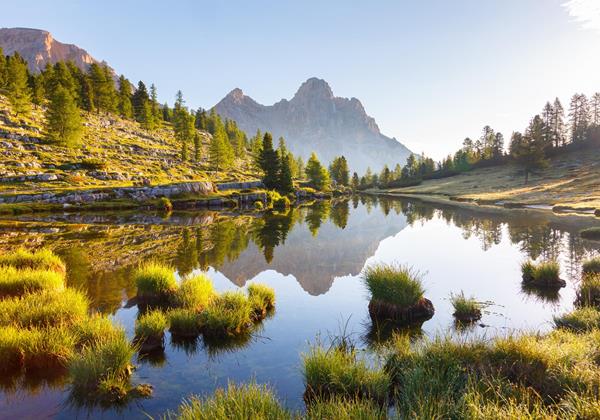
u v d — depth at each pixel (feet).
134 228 115.75
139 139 430.61
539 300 42.80
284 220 150.41
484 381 20.15
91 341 27.63
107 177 257.55
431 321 36.40
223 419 16.57
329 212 192.44
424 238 100.42
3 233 100.58
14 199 180.86
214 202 229.25
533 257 69.72
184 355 28.45
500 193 272.51
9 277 41.63
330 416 17.56
